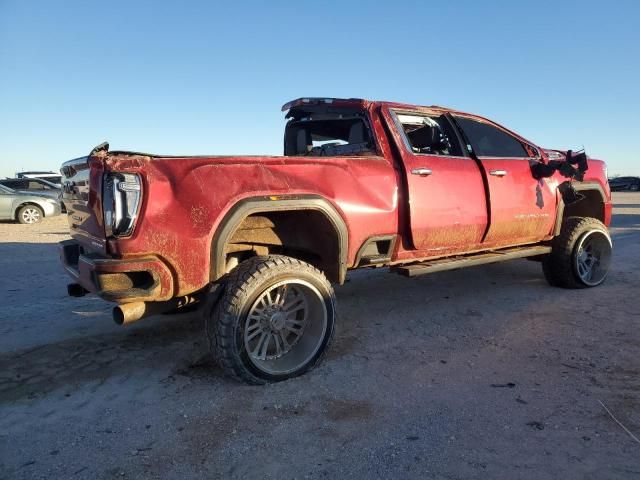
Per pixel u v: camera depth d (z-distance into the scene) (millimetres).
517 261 7406
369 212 3809
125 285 2945
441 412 2812
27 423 2781
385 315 4801
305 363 3373
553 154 5641
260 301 3242
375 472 2271
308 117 4898
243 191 3162
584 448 2412
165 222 2920
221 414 2844
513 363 3508
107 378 3387
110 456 2445
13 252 9094
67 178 3869
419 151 4512
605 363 3443
